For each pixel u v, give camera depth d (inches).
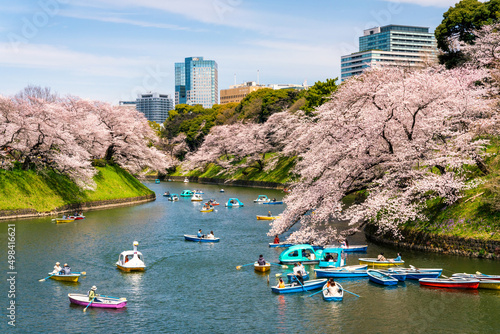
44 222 2415.1
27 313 1147.9
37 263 1592.0
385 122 1609.3
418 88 1624.0
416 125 1692.9
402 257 1568.7
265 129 4936.0
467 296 1227.9
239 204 3265.3
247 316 1128.2
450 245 1567.4
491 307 1148.5
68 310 1170.0
